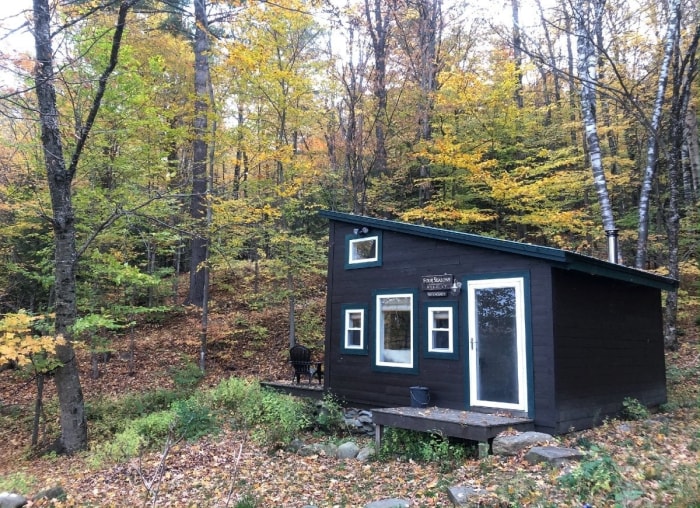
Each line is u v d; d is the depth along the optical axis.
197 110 15.88
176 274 22.56
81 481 8.16
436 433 7.75
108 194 12.62
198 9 11.59
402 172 18.66
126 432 10.27
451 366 9.41
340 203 19.86
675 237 14.66
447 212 15.70
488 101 16.70
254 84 15.08
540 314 8.25
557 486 5.21
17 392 14.62
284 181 15.77
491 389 8.75
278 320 18.80
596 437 7.63
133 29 13.72
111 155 12.31
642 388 10.26
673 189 14.60
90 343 14.69
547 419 7.91
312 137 22.53
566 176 16.31
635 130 20.02
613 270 9.17
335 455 8.45
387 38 17.73
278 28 14.50
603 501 4.68
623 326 9.98
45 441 10.92
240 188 15.77
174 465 8.36
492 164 15.51
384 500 5.77
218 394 12.24
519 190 15.15
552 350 8.02
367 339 11.16
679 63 15.19
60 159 10.05
